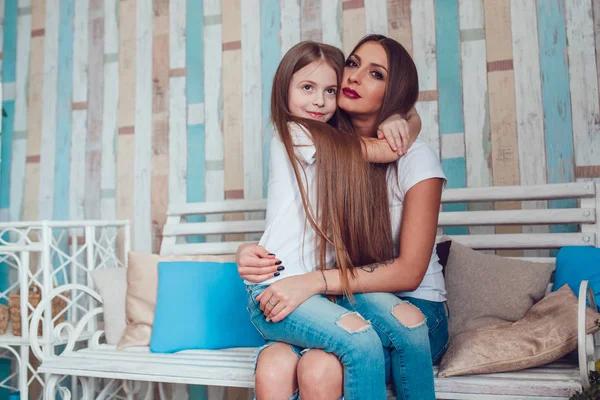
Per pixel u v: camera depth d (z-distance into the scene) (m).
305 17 2.39
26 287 2.08
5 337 2.13
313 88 1.50
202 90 2.50
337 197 1.32
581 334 1.25
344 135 1.38
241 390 2.34
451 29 2.21
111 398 2.31
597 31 2.05
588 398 1.17
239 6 2.48
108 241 2.40
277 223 1.35
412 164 1.38
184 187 2.48
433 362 1.45
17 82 2.72
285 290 1.23
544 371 1.39
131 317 1.95
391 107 1.49
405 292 1.42
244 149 2.42
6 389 2.53
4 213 2.71
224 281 1.88
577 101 2.05
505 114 2.12
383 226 1.38
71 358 1.75
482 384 1.30
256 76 2.43
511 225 2.02
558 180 2.05
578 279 1.59
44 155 2.68
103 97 2.62
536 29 2.12
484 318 1.68
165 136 2.53
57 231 2.62
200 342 1.81
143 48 2.59
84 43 2.67
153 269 1.98
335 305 1.23
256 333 1.84
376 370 1.13
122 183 2.56
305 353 1.19
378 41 1.53
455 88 2.18
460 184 2.15
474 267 1.77
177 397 2.41
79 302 2.49
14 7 2.75
